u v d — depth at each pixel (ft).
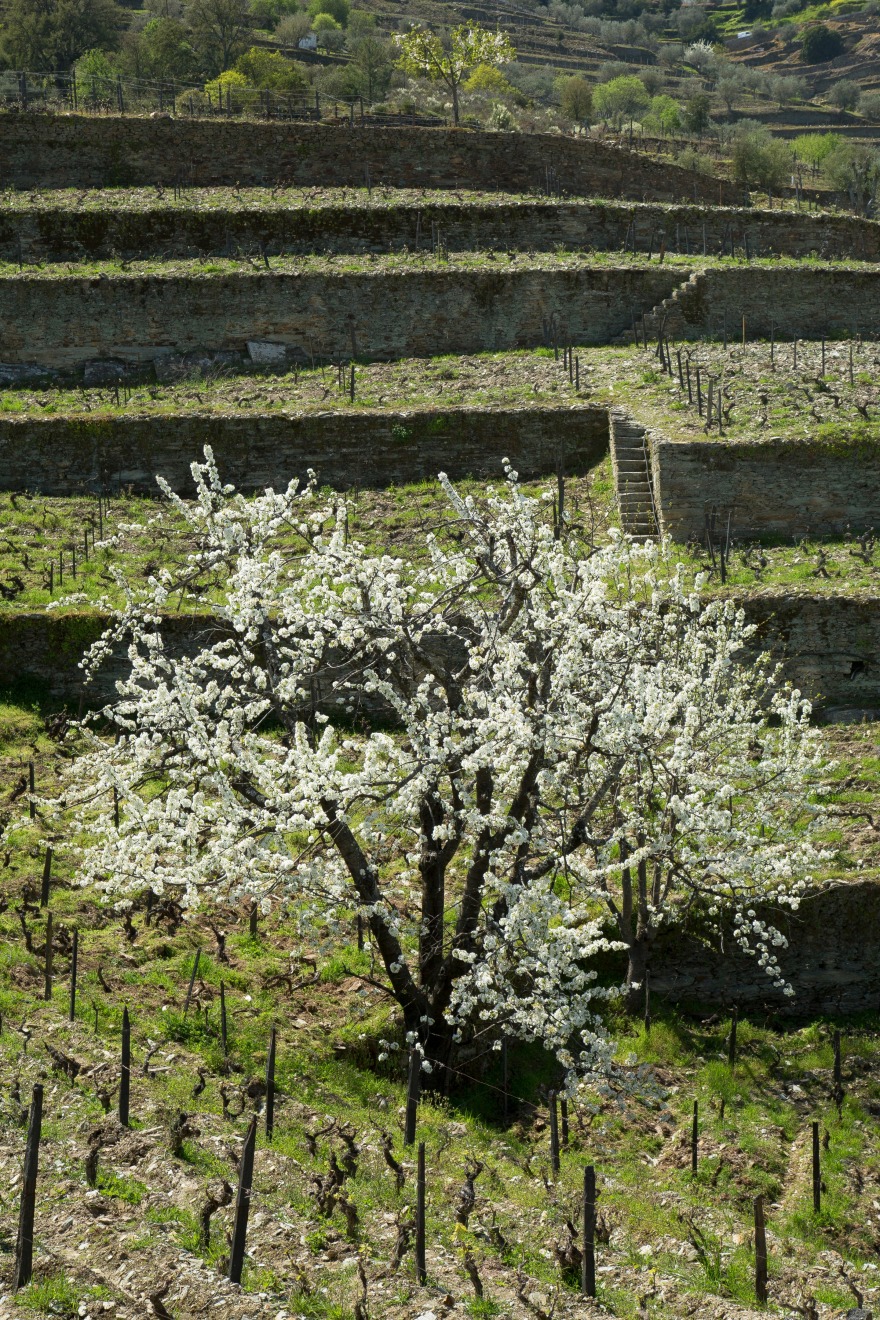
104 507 99.55
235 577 53.42
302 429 103.76
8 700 78.43
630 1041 60.75
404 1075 55.11
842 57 416.05
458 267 131.64
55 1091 46.75
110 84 215.10
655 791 60.90
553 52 372.99
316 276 127.24
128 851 49.85
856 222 157.07
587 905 64.44
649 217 150.82
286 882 49.93
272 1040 48.32
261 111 195.21
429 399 110.32
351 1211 42.14
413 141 159.43
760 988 64.90
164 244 139.13
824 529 95.50
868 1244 50.83
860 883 64.75
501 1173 49.57
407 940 61.52
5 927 57.21
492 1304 39.68
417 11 385.91
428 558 89.61
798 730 66.64
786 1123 57.77
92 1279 37.73
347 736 75.56
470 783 51.44
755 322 133.90
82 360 124.98
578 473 103.45
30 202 142.61
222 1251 40.01
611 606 60.39
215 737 50.34
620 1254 45.73
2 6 269.85
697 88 352.69
